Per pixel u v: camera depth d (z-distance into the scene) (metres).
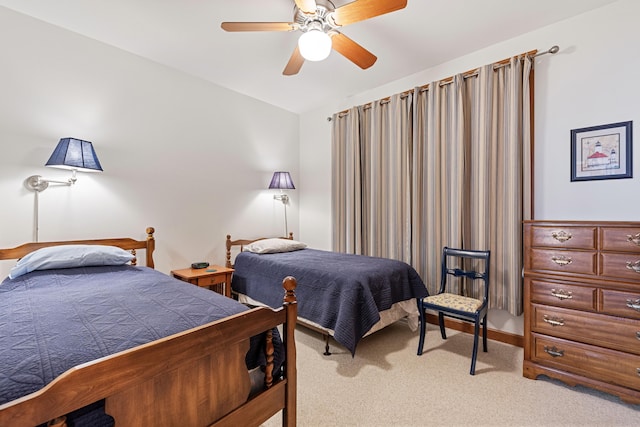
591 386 1.78
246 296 3.06
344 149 3.70
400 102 3.14
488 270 2.38
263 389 1.25
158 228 2.93
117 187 2.65
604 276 1.74
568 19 2.24
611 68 2.08
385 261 2.77
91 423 0.81
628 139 2.03
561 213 2.29
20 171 2.18
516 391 1.85
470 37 2.47
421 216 3.01
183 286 1.70
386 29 2.35
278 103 3.94
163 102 2.94
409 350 2.42
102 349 0.94
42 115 2.27
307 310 2.40
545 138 2.36
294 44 2.57
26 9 2.13
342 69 3.01
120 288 1.62
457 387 1.90
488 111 2.56
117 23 2.29
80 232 2.45
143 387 0.86
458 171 2.73
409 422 1.58
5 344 0.95
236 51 2.69
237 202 3.60
